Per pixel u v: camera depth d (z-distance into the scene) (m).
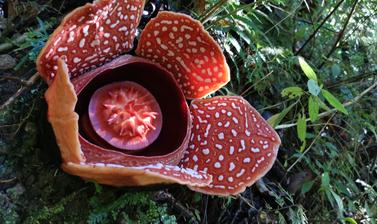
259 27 1.37
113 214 0.96
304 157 1.27
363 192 1.38
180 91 0.93
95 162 0.80
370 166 1.49
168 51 0.92
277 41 1.45
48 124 0.79
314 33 1.39
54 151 0.81
